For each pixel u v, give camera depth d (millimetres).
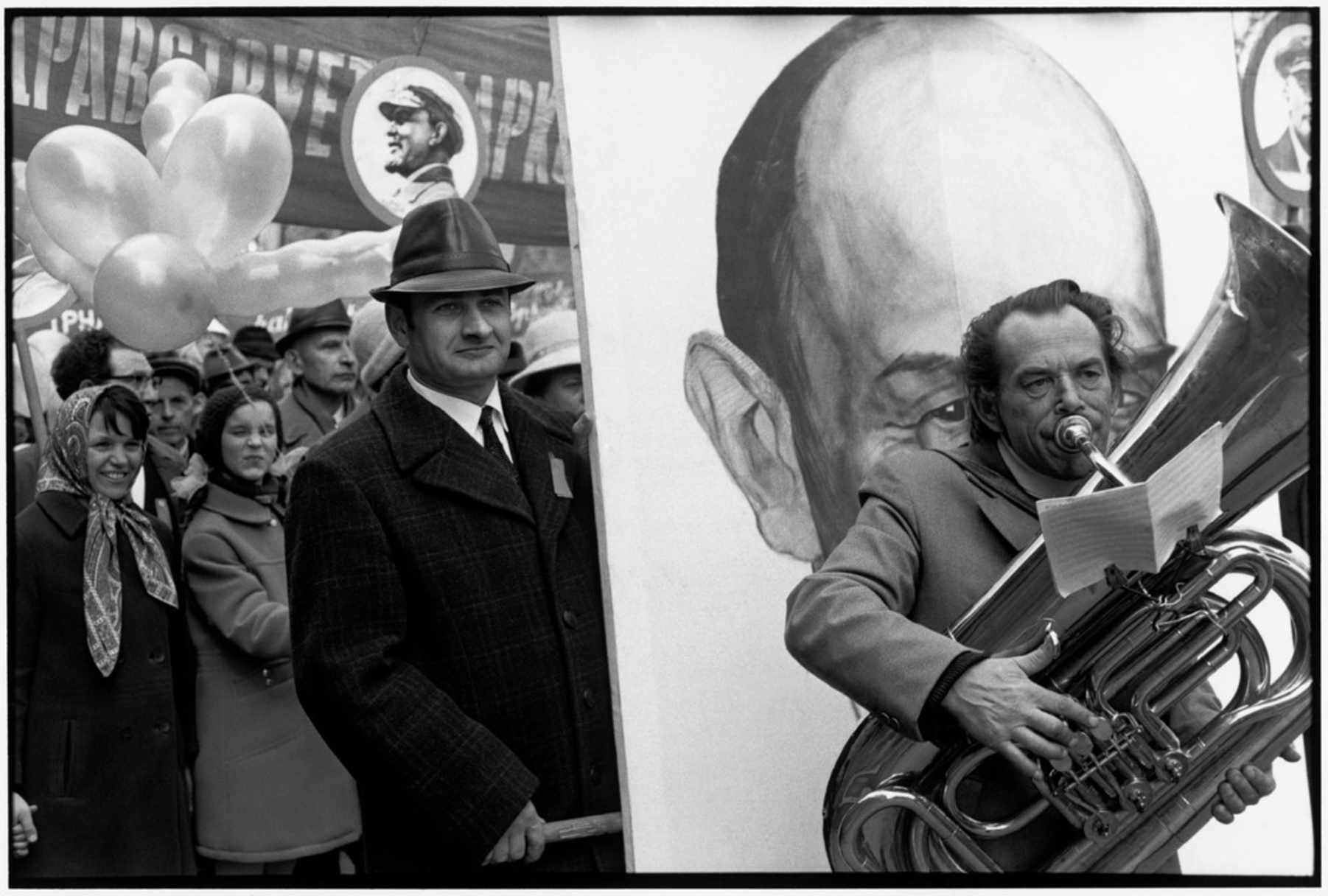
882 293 3857
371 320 3598
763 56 3861
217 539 3438
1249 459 2857
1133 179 3967
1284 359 2840
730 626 3635
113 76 3512
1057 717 2832
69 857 3314
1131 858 3055
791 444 3758
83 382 3418
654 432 3670
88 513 3385
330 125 3623
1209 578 2850
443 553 3061
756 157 3828
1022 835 3115
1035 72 3969
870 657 2873
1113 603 2906
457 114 3711
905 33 3938
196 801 3395
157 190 3402
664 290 3738
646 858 3424
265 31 3605
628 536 3576
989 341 3016
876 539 3014
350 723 2945
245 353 3521
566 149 3738
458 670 3057
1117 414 3836
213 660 3424
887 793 3006
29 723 3328
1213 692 3178
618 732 3439
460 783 2957
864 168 3879
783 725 3617
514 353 3721
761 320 3789
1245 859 3686
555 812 3143
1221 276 3980
